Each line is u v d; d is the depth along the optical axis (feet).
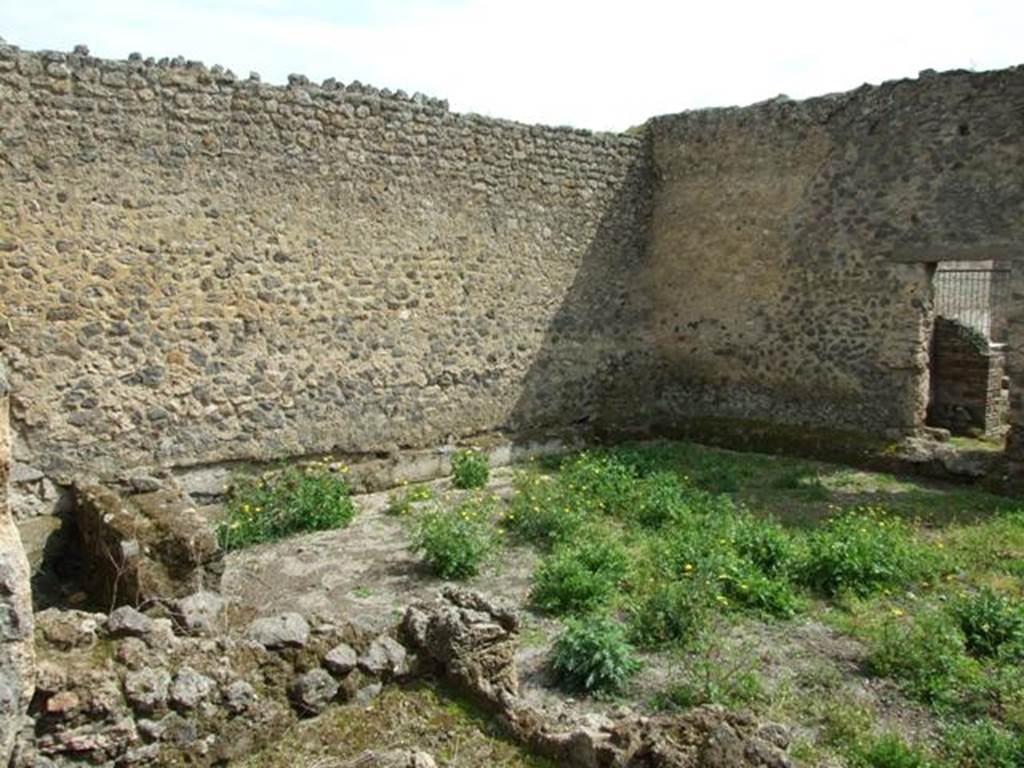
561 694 17.11
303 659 13.85
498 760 12.70
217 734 12.68
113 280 25.76
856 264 36.55
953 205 33.63
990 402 38.32
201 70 27.04
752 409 40.27
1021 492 30.53
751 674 17.29
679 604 19.53
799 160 37.93
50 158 24.39
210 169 27.45
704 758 11.35
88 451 25.59
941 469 33.04
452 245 34.27
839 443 36.19
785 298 38.83
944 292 47.78
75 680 11.89
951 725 15.93
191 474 27.84
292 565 24.21
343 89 30.40
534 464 36.32
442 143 33.53
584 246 39.63
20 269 24.12
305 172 29.66
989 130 32.53
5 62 23.45
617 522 27.61
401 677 14.53
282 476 29.27
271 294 29.19
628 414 42.11
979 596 20.20
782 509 29.32
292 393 29.99
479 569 23.73
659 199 42.45
